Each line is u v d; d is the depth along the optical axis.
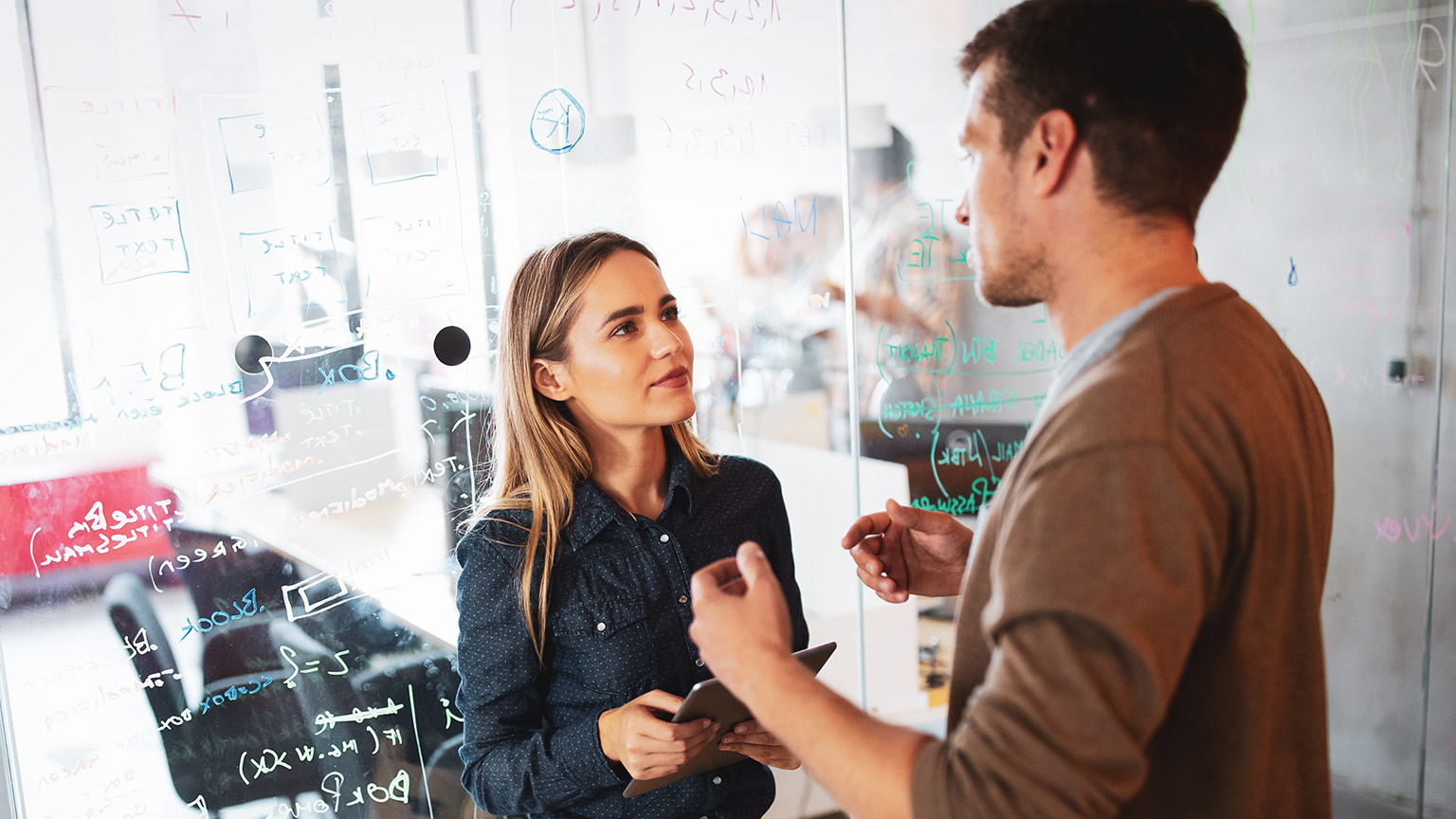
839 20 1.86
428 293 1.57
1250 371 0.65
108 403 1.38
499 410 1.21
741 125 1.81
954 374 2.02
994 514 0.70
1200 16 0.69
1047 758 0.55
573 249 1.14
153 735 1.43
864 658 2.00
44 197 1.33
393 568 1.58
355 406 1.53
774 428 1.89
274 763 1.51
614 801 1.13
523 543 1.12
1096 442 0.60
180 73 1.39
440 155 1.57
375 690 1.57
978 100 0.75
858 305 1.93
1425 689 2.34
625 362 1.11
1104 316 0.71
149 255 1.39
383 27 1.51
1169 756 0.67
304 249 1.48
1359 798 2.33
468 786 1.13
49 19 1.32
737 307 1.83
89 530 1.38
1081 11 0.69
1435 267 2.22
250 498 1.47
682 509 1.21
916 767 0.61
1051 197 0.71
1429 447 2.28
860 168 1.91
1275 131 2.12
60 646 1.38
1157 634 0.56
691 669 1.16
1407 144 2.18
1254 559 0.63
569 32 1.65
